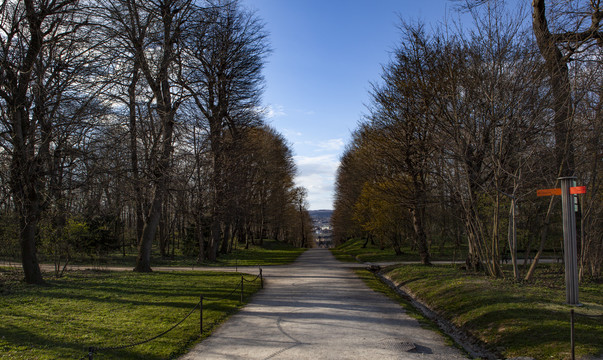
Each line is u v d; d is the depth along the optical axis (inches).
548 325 324.8
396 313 457.1
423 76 794.8
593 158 528.1
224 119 1177.4
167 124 832.9
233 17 1118.4
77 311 438.9
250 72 1195.9
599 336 289.4
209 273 871.7
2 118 534.6
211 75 1090.7
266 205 1862.7
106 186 697.6
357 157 1371.8
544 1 552.1
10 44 547.2
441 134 644.7
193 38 900.6
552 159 550.9
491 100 550.3
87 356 251.6
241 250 1966.0
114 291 581.3
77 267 978.7
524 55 538.9
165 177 808.9
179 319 414.9
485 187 636.7
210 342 342.0
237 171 1190.3
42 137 588.7
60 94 601.6
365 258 1371.8
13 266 943.0
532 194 660.1
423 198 835.4
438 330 379.9
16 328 359.3
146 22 783.7
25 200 590.6
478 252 658.2
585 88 498.0
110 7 724.0
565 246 392.2
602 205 555.2
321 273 920.3
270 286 691.4
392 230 1384.1
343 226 2429.9
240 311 473.7
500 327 349.7
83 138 633.0
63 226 757.3
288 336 356.5
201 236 1227.9
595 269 550.6
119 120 720.3
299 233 3334.2
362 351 309.0
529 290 464.4
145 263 872.9
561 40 542.3
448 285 566.3
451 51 653.9
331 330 376.5
